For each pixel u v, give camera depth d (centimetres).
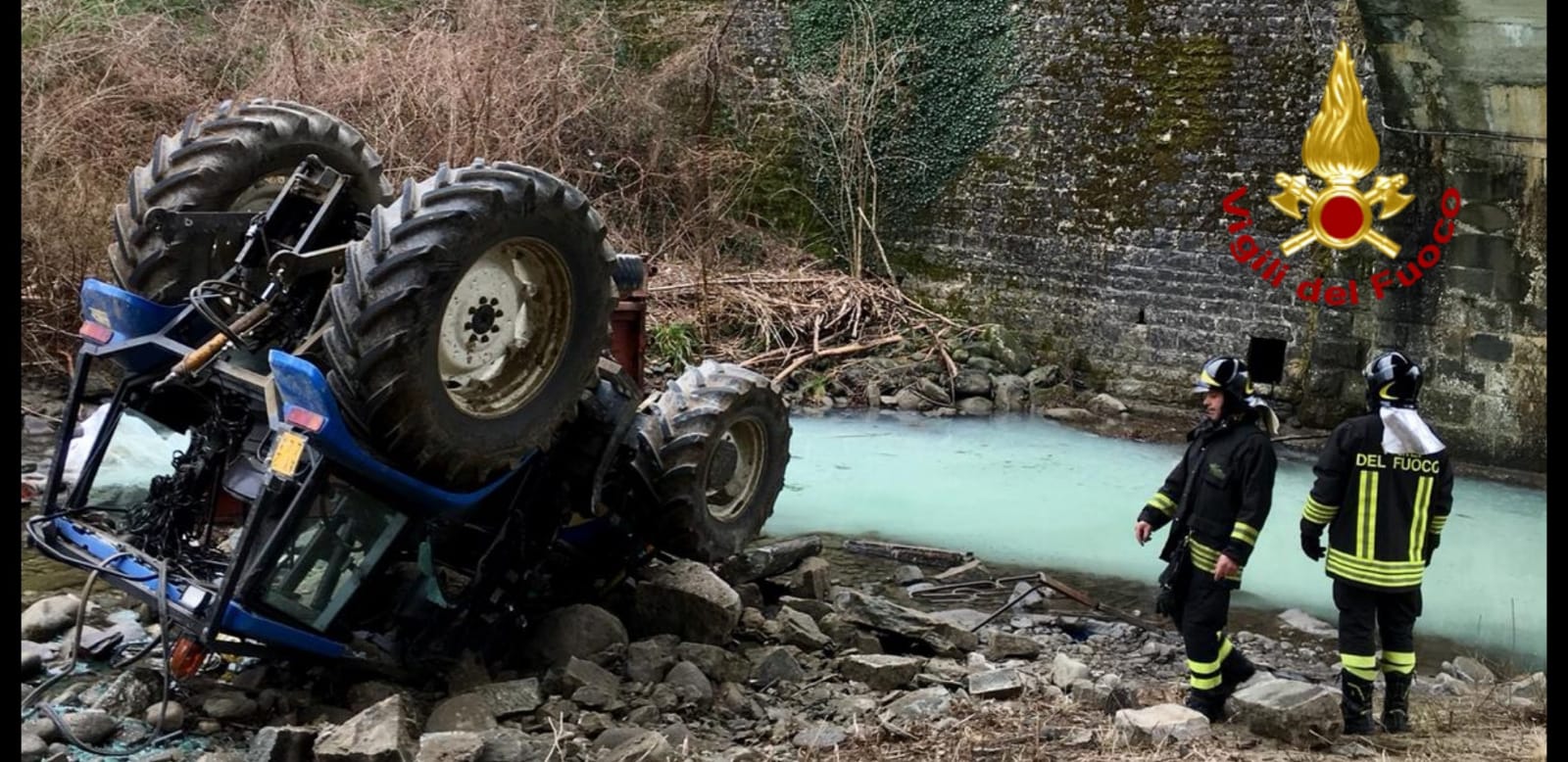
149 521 559
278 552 500
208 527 562
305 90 1438
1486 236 1277
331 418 493
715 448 648
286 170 606
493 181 520
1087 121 1538
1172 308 1484
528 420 550
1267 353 1432
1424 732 593
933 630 696
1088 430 1362
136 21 1520
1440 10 1130
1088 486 1134
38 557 735
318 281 571
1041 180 1572
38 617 614
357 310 496
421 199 509
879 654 663
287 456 495
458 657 576
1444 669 741
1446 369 1311
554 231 537
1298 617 811
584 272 553
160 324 559
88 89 1380
